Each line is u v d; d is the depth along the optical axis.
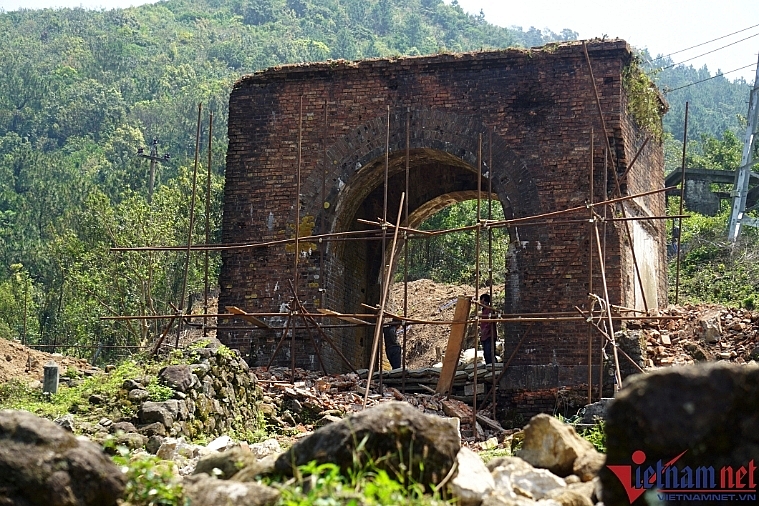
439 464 6.67
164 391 13.91
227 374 15.59
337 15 153.62
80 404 13.89
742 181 35.00
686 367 6.05
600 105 19.94
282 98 21.48
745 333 19.67
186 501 6.49
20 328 44.69
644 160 21.97
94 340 37.34
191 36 142.75
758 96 34.91
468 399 19.47
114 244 36.31
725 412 5.87
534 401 19.22
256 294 20.94
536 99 20.34
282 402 17.12
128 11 155.25
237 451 7.79
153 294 36.50
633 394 6.05
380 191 23.42
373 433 6.63
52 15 152.38
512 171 20.23
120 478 6.45
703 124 111.56
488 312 20.17
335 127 21.20
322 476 6.53
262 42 140.12
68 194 66.50
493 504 6.62
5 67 115.69
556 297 19.58
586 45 20.12
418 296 36.22
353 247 22.73
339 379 18.73
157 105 102.75
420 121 20.81
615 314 19.19
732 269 33.66
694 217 38.50
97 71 120.44
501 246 41.94
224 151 57.22
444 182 23.17
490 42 158.25
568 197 19.92
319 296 20.70
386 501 6.10
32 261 56.59
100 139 98.00
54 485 6.15
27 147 88.81
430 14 162.75
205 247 18.83
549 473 7.52
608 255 19.48
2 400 15.93
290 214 21.12
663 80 145.50
